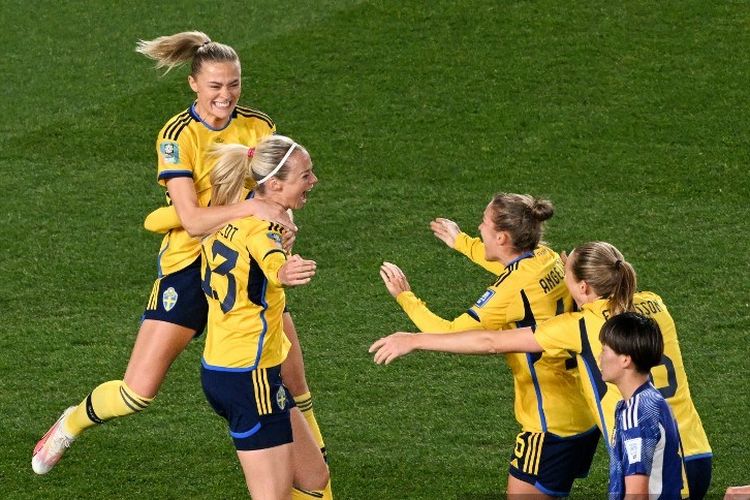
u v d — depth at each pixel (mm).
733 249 35781
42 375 30406
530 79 45531
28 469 26656
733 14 49031
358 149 41844
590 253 21453
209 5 51781
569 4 49938
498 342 21797
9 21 51344
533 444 23266
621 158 40969
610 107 43781
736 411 28422
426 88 45250
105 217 38406
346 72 46406
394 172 40500
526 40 47781
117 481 26219
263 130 25000
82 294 34312
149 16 51250
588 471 24203
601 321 21234
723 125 42562
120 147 42656
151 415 28844
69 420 25156
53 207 38969
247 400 22438
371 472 26578
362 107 44312
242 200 23844
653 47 47156
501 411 28875
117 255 36312
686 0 50062
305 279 21031
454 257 35781
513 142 42031
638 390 19719
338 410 28938
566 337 21422
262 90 45469
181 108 44812
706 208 38125
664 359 21625
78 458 27094
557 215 37812
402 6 50250
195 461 26984
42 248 36656
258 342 22453
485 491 25719
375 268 35312
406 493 25812
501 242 22969
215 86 23766
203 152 24344
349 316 32969
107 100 45406
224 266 22297
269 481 22672
